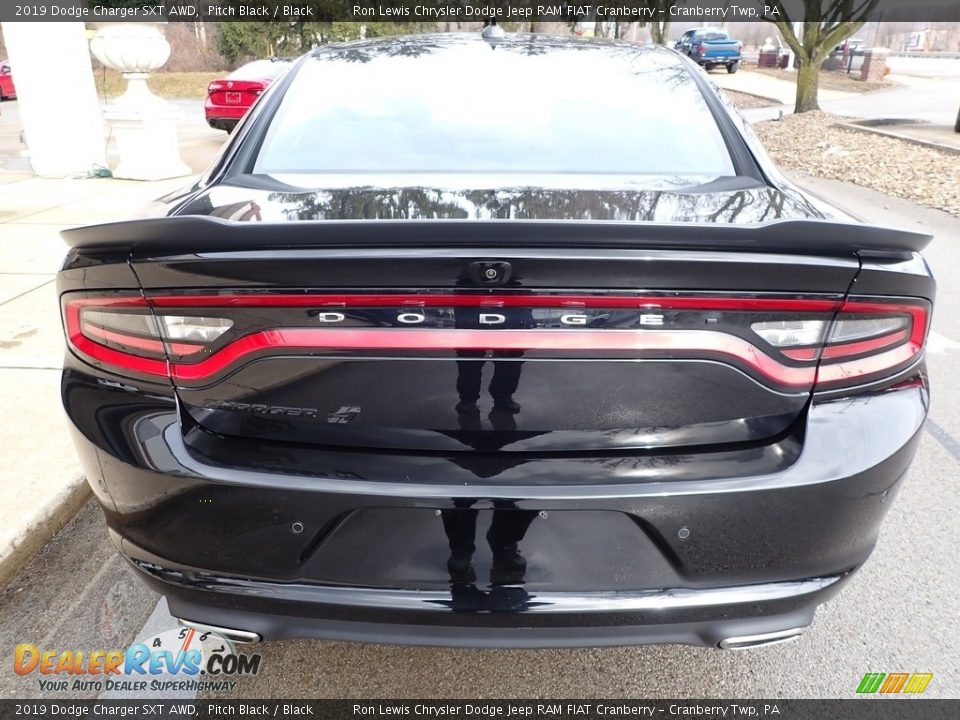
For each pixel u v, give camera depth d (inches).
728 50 1189.1
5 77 833.5
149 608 84.7
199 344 55.3
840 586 61.3
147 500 57.9
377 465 55.2
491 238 51.2
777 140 487.5
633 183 70.7
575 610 56.1
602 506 54.2
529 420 54.8
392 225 51.3
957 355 153.6
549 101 85.6
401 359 53.4
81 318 59.2
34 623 81.9
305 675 76.0
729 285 52.3
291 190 69.1
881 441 57.1
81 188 306.2
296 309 52.8
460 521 54.9
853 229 51.1
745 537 56.1
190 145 449.4
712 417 55.7
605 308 52.2
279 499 55.2
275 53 860.6
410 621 57.2
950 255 228.7
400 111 83.9
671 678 76.0
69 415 60.5
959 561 92.7
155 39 319.0
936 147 411.2
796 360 55.4
